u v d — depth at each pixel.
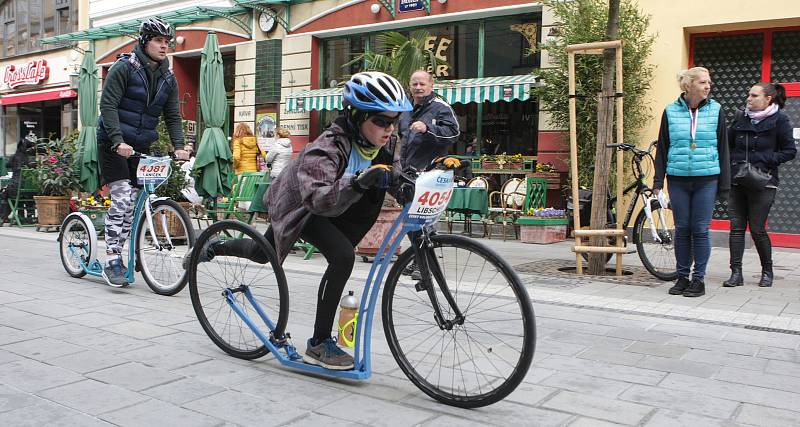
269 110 14.56
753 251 9.12
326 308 3.27
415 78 5.97
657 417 2.85
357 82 2.96
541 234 9.84
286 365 3.44
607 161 6.71
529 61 11.54
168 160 5.43
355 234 3.39
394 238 3.07
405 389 3.19
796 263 8.00
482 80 11.62
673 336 4.26
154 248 5.48
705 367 3.59
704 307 5.17
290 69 14.23
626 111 9.73
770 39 9.62
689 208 5.69
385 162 3.31
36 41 20.91
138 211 5.55
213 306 3.83
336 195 2.87
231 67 15.77
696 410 2.94
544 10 10.98
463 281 2.97
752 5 9.27
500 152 11.77
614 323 4.61
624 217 7.01
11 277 6.29
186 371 3.41
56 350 3.76
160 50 5.58
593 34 9.66
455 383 3.00
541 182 10.41
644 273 6.94
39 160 11.05
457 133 5.95
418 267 3.07
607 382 3.32
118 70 5.40
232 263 3.72
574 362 3.66
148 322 4.47
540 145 10.95
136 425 2.67
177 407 2.88
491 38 11.97
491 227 10.85
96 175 8.62
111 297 5.34
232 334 3.74
